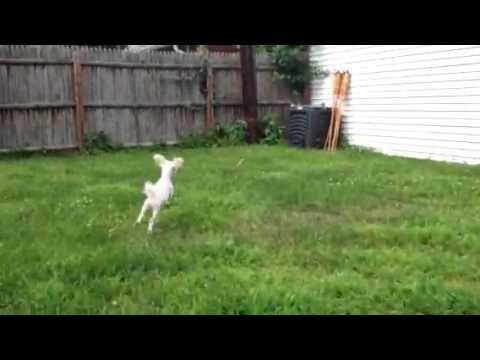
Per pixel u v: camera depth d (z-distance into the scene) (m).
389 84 12.74
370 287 4.24
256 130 14.99
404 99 12.32
